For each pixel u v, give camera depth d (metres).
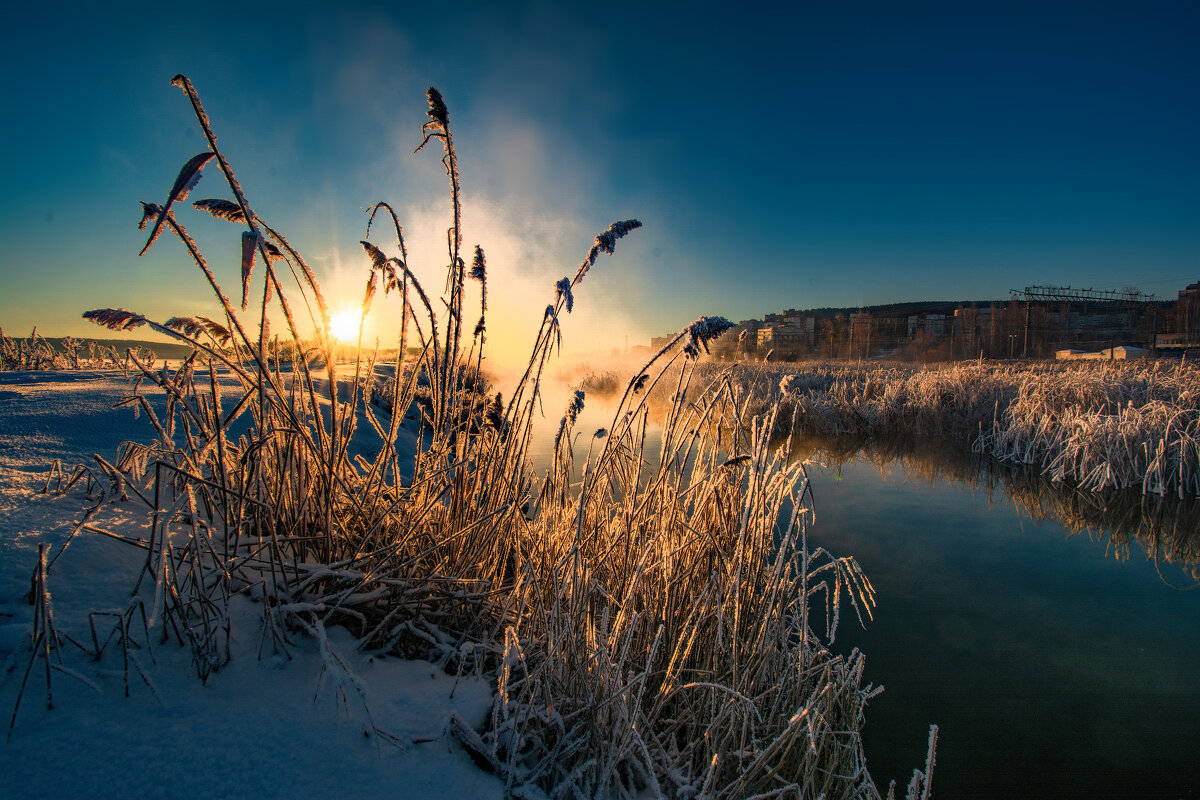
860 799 2.00
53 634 1.31
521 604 2.15
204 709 1.39
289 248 1.95
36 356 11.34
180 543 1.92
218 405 1.73
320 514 2.11
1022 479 8.02
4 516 1.83
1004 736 2.82
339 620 1.94
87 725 1.25
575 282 2.26
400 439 5.87
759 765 1.75
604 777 1.54
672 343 2.20
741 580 2.40
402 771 1.37
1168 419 7.59
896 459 9.34
